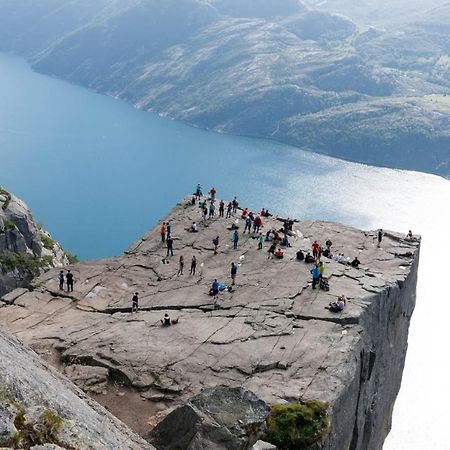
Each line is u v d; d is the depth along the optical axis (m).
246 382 33.78
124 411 31.67
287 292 46.22
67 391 15.16
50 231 162.25
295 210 188.25
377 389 48.72
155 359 36.19
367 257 55.97
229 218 64.19
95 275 51.38
